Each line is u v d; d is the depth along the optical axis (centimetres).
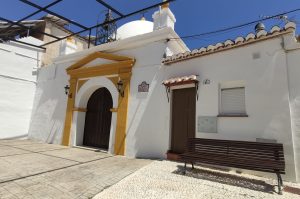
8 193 358
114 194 366
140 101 765
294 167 448
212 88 603
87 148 891
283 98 482
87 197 353
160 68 738
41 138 1106
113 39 1147
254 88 527
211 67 616
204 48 624
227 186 413
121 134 781
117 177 467
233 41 571
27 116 1203
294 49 486
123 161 646
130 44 838
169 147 672
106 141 915
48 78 1182
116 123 809
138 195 362
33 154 714
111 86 864
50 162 599
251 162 423
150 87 750
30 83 1229
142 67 789
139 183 424
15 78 1178
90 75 955
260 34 522
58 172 498
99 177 466
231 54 581
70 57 1078
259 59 530
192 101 658
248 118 525
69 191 378
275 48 509
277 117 484
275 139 479
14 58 1186
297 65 478
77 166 564
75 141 952
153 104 730
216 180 451
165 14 802
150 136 714
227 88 590
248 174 500
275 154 436
